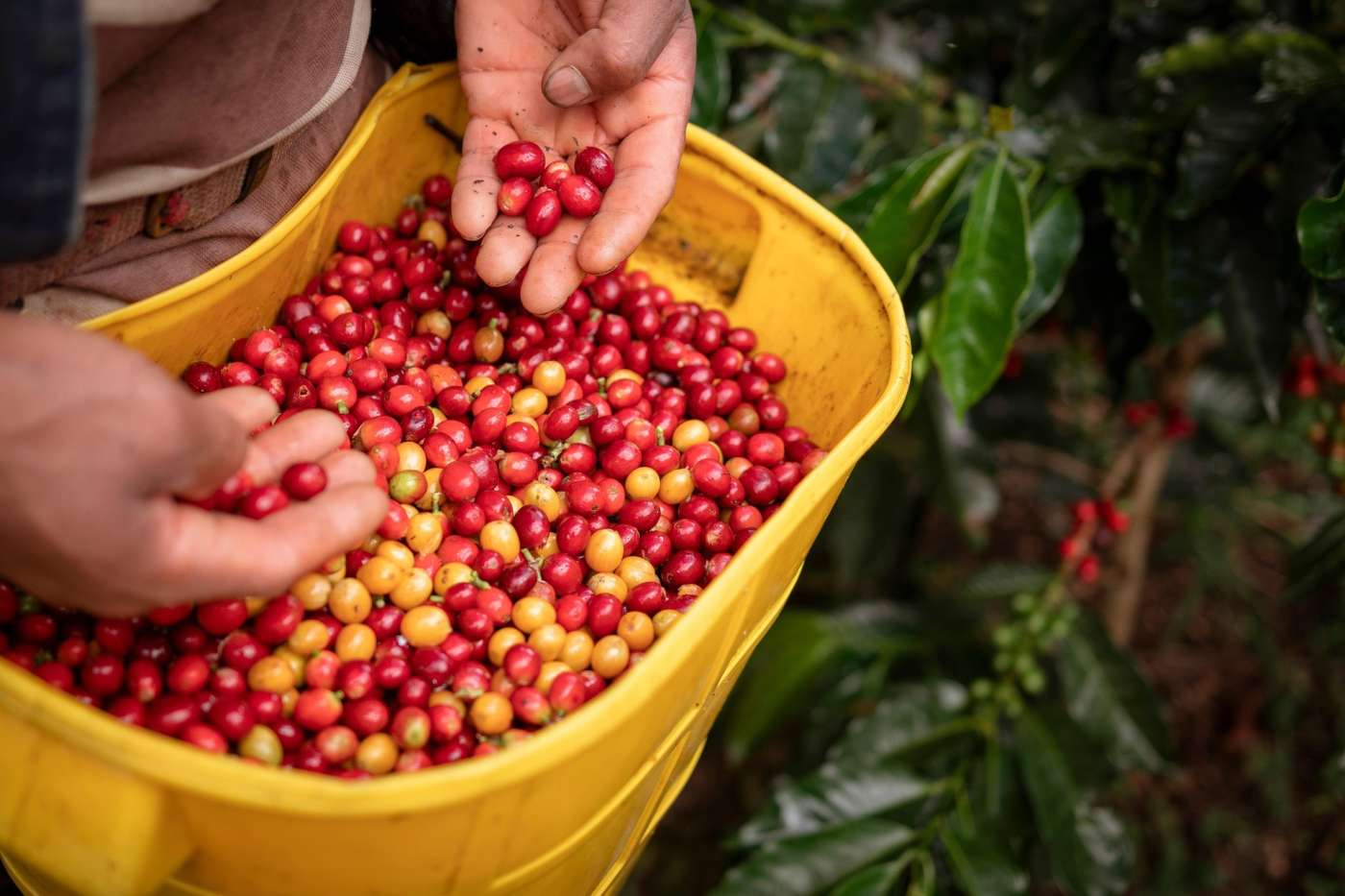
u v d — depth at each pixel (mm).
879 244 2480
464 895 1514
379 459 1968
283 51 1790
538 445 2215
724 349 2424
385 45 2396
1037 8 3006
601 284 2461
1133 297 2564
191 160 1740
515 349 2367
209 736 1565
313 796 1221
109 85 1562
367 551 1875
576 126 2170
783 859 2666
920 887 2672
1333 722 4117
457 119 2426
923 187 2490
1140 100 2752
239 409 1653
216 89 1701
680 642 1448
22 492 1184
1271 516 4426
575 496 2094
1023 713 3043
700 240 2496
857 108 2801
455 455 2098
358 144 2146
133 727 1234
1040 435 3701
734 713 3297
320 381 2111
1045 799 2891
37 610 1685
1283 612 4391
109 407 1208
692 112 2674
